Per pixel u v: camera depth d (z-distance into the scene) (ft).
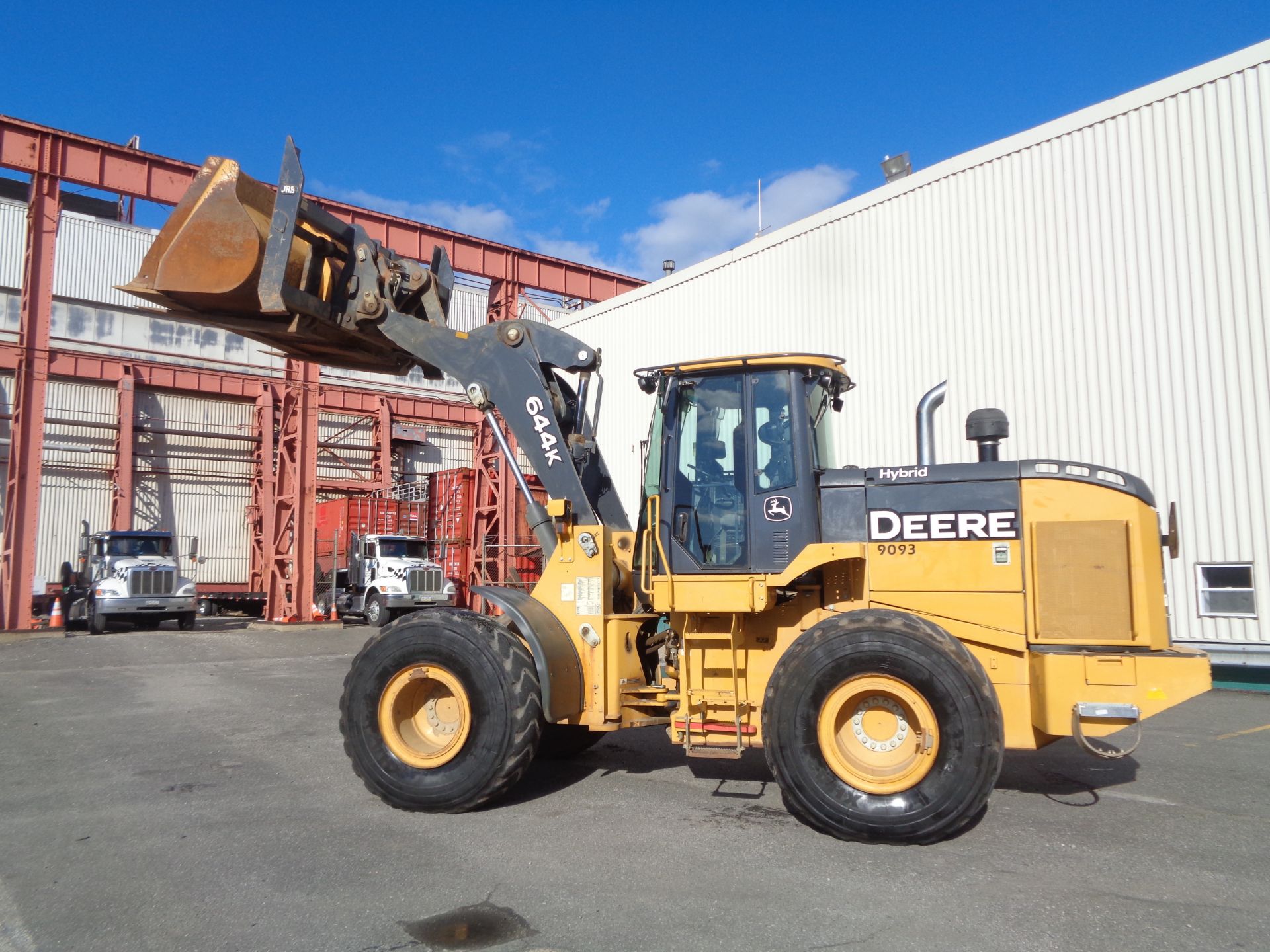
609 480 20.68
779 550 16.89
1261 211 31.45
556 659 17.20
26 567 57.00
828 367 18.07
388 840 15.01
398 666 17.02
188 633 63.77
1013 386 37.50
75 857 14.28
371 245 20.51
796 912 11.77
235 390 90.43
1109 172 35.24
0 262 86.48
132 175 57.21
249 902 12.27
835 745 14.89
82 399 84.07
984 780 14.01
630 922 11.49
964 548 16.24
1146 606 15.35
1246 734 24.85
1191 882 12.92
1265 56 31.48
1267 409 31.01
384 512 81.76
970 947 10.71
